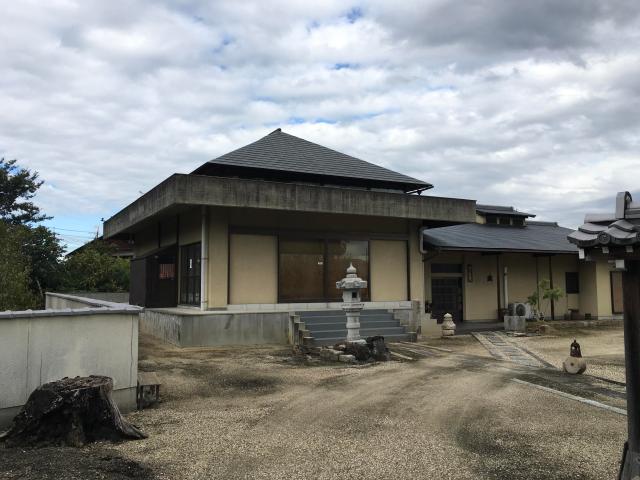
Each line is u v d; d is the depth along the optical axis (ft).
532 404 24.50
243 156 52.70
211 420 20.85
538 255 74.18
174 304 54.13
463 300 69.41
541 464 16.51
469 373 32.63
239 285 47.34
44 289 75.87
